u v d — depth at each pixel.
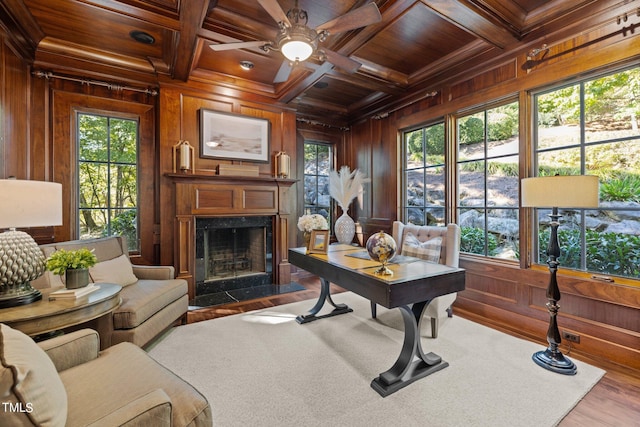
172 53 3.14
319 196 5.22
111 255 2.79
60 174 3.27
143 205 3.70
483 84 3.16
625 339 2.15
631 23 2.14
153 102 3.75
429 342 2.50
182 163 3.58
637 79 2.20
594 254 2.43
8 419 0.75
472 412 1.66
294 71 3.59
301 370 2.08
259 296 3.79
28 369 0.82
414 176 4.16
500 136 3.09
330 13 2.56
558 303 2.53
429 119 3.79
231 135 3.98
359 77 3.61
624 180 2.27
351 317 3.06
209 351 2.35
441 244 2.93
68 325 1.67
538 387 1.89
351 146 5.27
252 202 4.09
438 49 3.16
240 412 1.65
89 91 3.41
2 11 2.47
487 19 2.44
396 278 1.93
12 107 2.75
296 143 4.88
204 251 3.88
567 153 2.58
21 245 1.78
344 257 2.65
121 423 0.89
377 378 1.94
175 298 2.70
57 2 2.49
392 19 2.47
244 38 2.82
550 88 2.66
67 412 1.02
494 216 3.13
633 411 1.68
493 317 2.99
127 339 2.10
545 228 2.73
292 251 3.06
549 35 2.58
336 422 1.58
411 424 1.57
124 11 2.44
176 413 1.07
